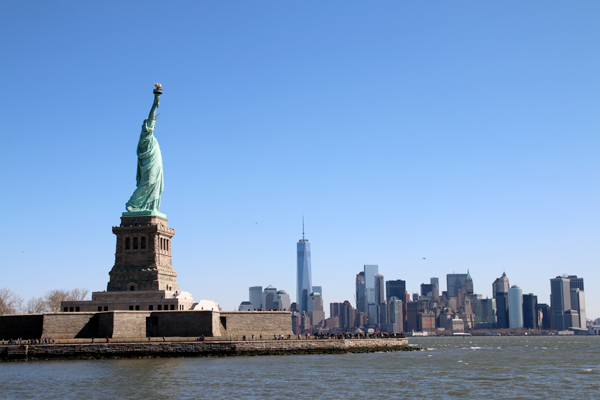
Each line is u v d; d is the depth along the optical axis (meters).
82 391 123.56
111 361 170.62
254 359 178.38
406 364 173.88
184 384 131.25
